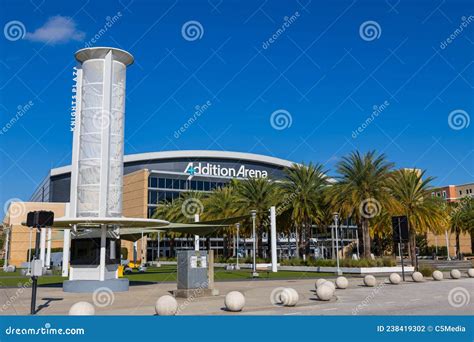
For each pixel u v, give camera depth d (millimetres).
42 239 42250
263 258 52375
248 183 51500
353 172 40281
